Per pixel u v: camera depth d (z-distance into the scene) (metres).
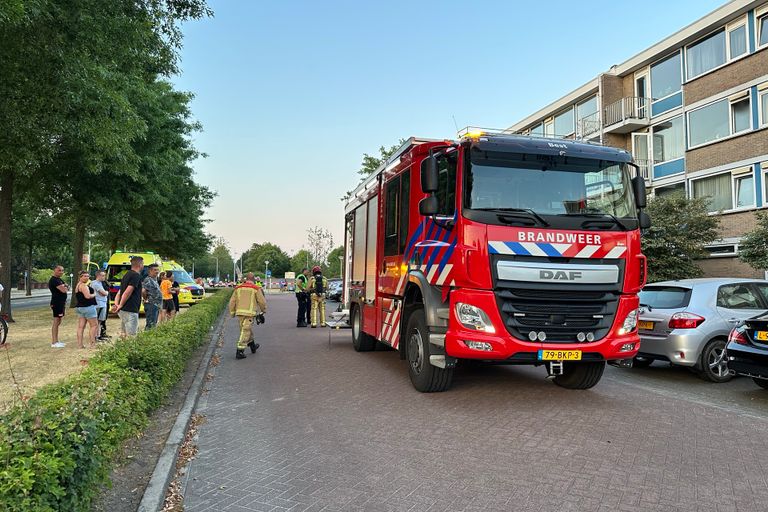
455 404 6.50
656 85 25.72
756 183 20.06
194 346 10.73
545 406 6.38
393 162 8.56
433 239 6.79
